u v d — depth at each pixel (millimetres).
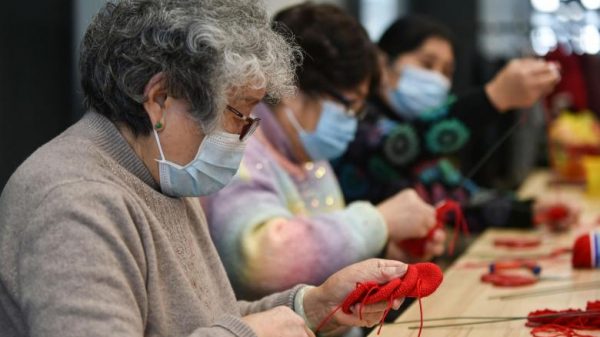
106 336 1109
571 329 1590
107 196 1206
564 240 2691
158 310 1268
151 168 1349
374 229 1959
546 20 5109
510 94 2625
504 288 1977
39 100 3189
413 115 2977
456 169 2934
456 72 4461
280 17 2088
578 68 4891
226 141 1330
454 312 1747
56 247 1142
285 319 1316
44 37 3193
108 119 1332
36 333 1122
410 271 1458
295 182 2133
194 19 1250
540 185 4273
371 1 6262
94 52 1303
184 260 1379
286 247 1834
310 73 2021
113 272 1158
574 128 4324
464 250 2631
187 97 1264
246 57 1269
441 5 6242
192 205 1510
